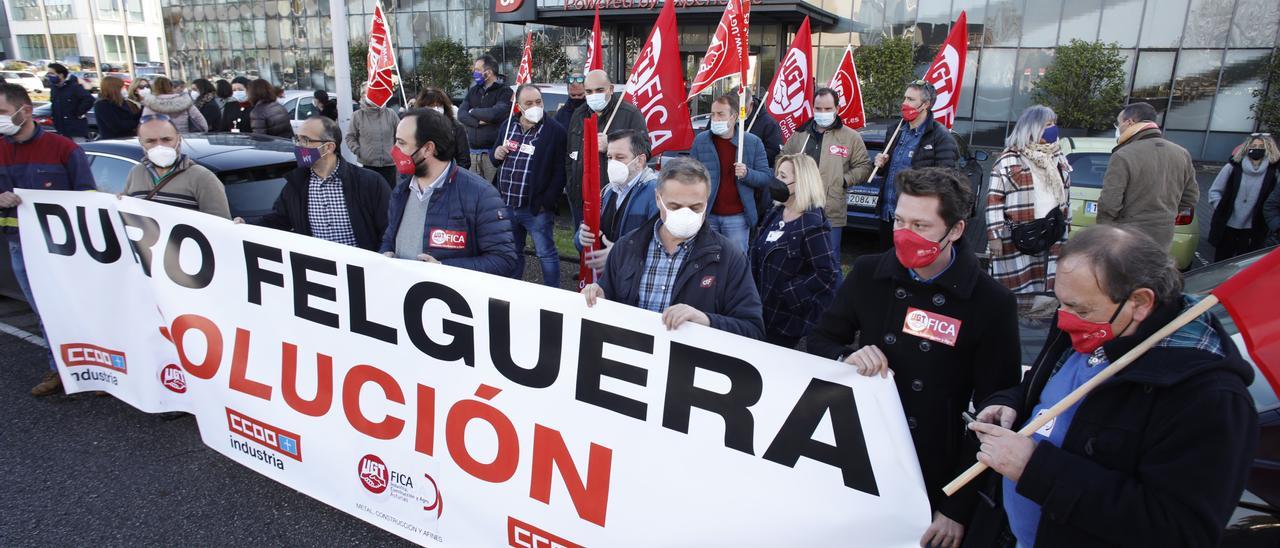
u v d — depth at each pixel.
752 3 15.99
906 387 2.05
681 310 2.19
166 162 3.73
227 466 3.42
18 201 3.65
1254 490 1.96
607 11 17.53
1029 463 1.52
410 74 24.36
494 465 2.56
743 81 4.72
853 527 2.04
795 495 2.10
